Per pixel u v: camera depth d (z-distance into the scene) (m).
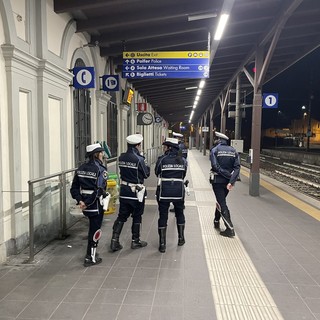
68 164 6.91
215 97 26.03
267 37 9.23
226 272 4.24
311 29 10.33
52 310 3.32
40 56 5.48
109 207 6.40
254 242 5.41
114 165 9.12
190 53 9.01
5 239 4.62
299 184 13.56
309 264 4.52
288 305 3.45
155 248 5.12
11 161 4.69
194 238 5.61
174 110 35.16
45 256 4.75
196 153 36.25
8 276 4.09
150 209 7.78
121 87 12.52
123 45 8.98
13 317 3.19
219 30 7.66
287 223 6.59
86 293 3.67
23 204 5.02
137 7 7.07
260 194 9.94
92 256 4.45
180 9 7.21
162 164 5.09
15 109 4.72
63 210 5.61
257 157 9.64
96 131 9.05
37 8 5.45
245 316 3.23
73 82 6.98
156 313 3.28
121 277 4.08
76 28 7.28
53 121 6.14
